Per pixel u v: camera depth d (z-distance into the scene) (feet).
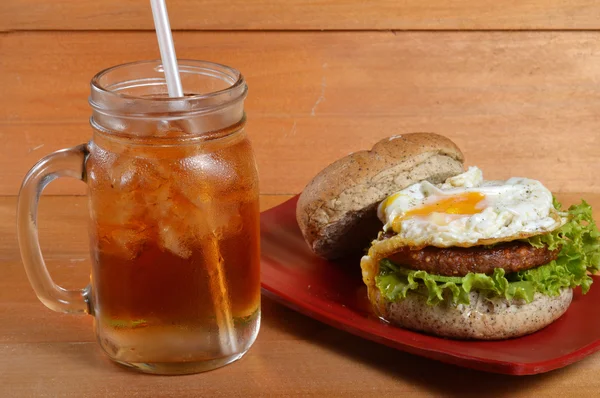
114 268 2.09
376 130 3.19
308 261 2.54
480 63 3.14
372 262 2.31
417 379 2.19
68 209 2.94
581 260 2.32
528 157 3.20
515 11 3.11
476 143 3.20
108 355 2.21
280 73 3.14
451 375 2.20
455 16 3.11
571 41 3.13
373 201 2.42
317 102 3.17
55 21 3.09
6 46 3.11
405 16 3.11
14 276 2.55
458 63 3.14
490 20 3.11
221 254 2.10
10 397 2.14
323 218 2.43
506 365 2.08
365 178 2.41
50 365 2.23
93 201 2.10
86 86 3.14
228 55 3.13
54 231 2.79
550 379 2.19
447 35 3.13
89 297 2.20
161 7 2.07
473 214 2.29
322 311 2.28
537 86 3.16
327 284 2.45
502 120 3.18
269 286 2.35
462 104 3.17
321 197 2.43
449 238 2.23
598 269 2.38
